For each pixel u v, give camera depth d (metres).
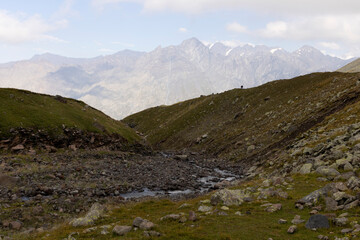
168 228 16.97
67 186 36.34
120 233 16.23
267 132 94.19
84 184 38.75
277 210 19.61
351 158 28.41
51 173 41.38
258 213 19.41
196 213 20.94
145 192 41.19
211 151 113.62
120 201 32.66
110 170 51.19
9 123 59.16
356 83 82.56
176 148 147.50
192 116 176.75
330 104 79.44
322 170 28.67
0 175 34.50
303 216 17.77
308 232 14.83
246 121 126.31
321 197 19.94
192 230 16.25
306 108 92.12
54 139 63.56
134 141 89.62
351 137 35.88
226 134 122.81
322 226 15.26
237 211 20.36
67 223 20.89
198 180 55.50
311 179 28.19
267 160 63.44
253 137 98.00
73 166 48.50
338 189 20.30
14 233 19.72
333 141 37.72
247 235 15.13
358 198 17.80
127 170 54.09
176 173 59.38
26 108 67.81
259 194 25.11
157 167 63.72
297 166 36.72
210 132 140.12
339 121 54.44
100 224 19.81
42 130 63.12
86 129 74.88
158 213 23.08
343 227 14.81
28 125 61.84
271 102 132.12
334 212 17.44
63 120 70.88
